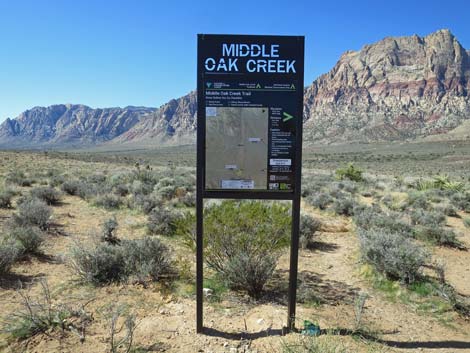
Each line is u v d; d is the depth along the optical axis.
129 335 3.88
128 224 10.12
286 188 4.07
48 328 4.06
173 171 32.28
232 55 3.93
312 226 8.75
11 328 3.97
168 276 6.05
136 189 16.45
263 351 3.82
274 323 4.43
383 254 6.30
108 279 5.79
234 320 4.54
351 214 12.92
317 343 3.56
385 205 15.88
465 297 5.68
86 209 12.44
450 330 4.57
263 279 5.34
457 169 67.25
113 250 6.25
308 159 114.25
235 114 3.98
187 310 4.80
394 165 81.81
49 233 8.71
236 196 4.06
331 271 6.85
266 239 5.61
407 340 4.25
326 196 15.58
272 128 4.00
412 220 11.52
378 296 5.67
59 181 20.03
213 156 4.02
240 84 3.96
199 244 4.10
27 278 5.88
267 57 3.94
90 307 4.79
